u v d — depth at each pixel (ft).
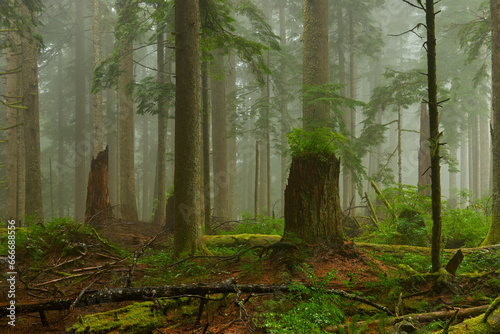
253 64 39.91
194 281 20.01
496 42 35.27
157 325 13.52
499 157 33.22
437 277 16.83
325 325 12.42
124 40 55.42
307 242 20.90
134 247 32.78
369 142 60.49
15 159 65.62
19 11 62.64
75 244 27.12
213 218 53.78
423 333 11.23
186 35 26.76
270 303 14.05
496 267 20.20
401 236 29.04
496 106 34.45
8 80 66.49
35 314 15.30
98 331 12.42
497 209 31.50
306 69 45.75
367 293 16.35
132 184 63.10
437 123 16.87
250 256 24.47
